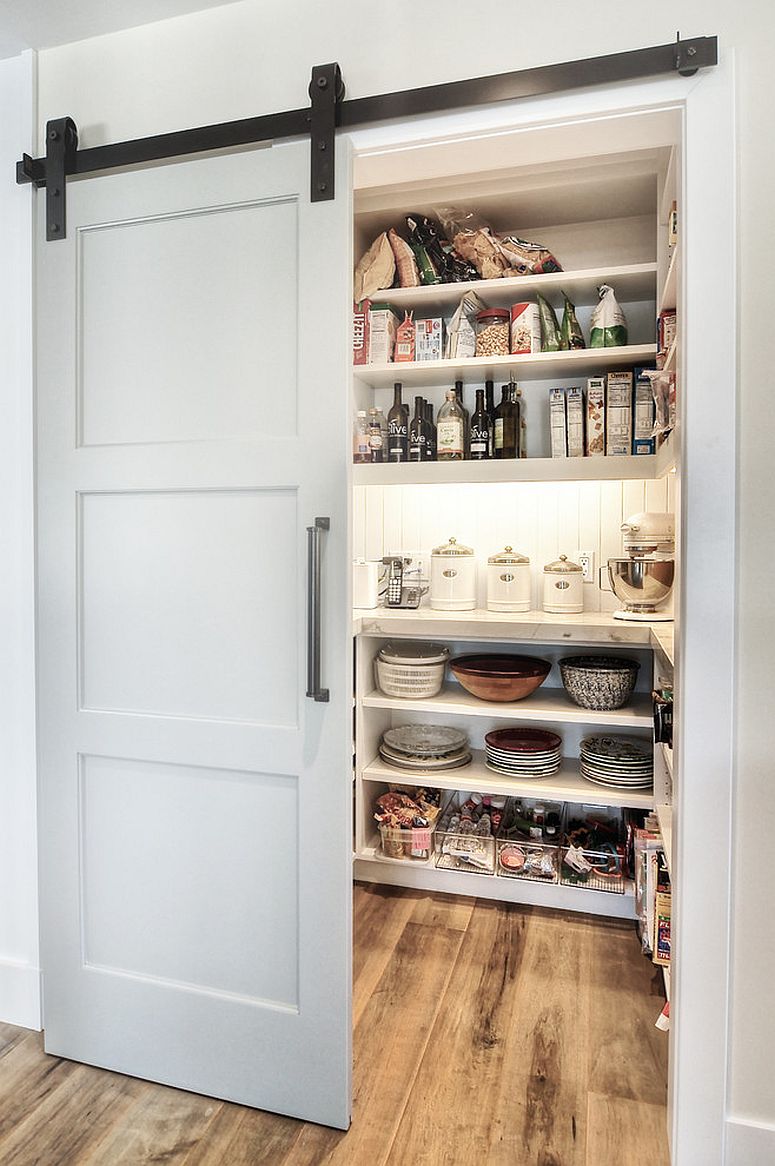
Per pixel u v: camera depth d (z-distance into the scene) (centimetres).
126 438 172
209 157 168
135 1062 176
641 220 250
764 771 140
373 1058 179
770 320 137
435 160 162
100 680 176
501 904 256
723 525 140
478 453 257
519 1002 201
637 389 235
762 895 141
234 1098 167
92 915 179
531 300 255
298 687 159
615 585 238
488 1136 155
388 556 288
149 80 173
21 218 187
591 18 144
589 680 241
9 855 194
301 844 159
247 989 167
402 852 261
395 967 217
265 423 161
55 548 177
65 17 171
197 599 167
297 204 157
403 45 155
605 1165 148
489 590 265
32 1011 193
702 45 134
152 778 172
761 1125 143
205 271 164
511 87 145
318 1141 155
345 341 153
